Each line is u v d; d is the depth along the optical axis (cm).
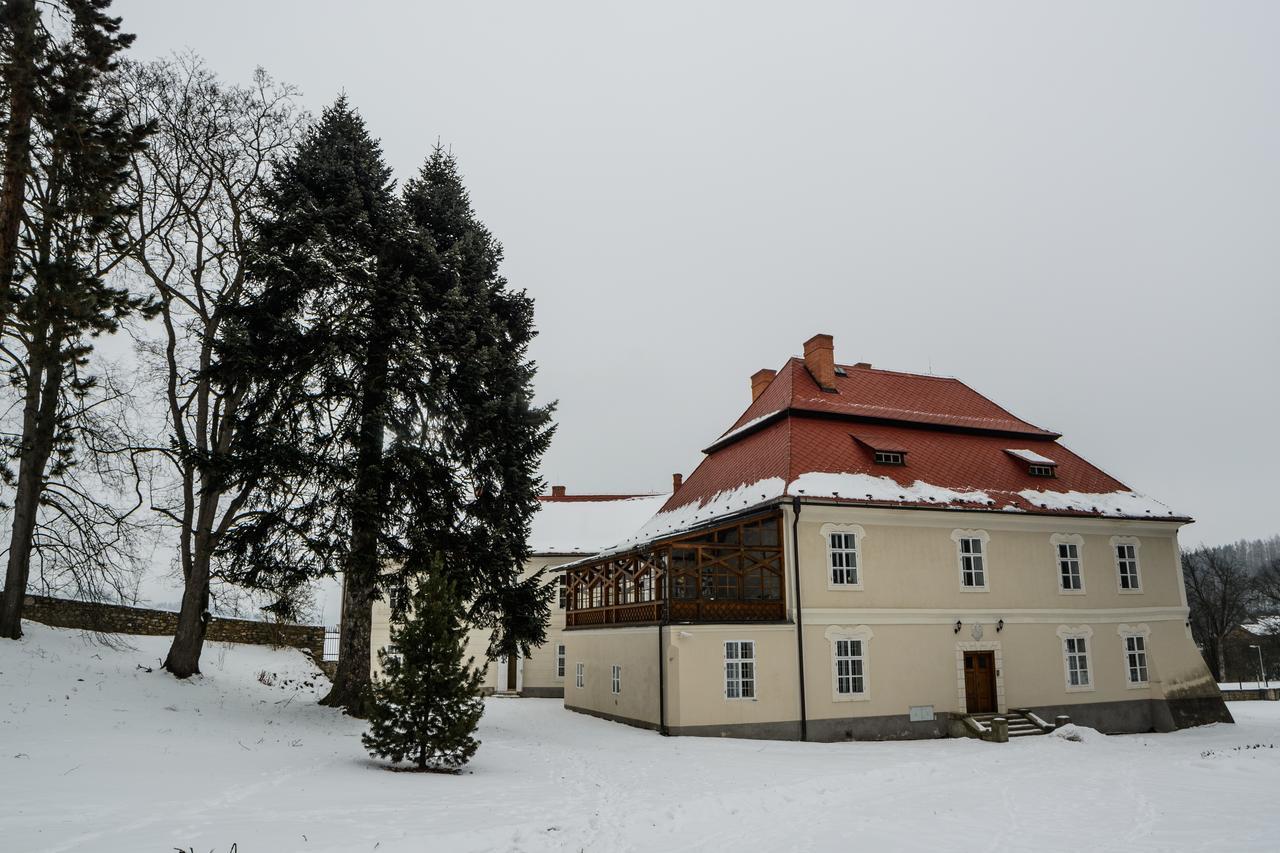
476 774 1627
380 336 2253
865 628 2639
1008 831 1269
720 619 2542
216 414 2367
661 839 1157
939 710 2673
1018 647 2839
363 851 955
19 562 2162
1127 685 2983
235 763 1515
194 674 2342
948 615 2756
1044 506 2986
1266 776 1808
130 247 2180
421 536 2217
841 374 3453
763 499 2730
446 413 2367
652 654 2595
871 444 2953
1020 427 3431
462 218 2675
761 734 2477
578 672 3275
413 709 1606
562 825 1184
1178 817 1384
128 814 1070
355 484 2142
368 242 2338
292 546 2141
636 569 2800
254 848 944
